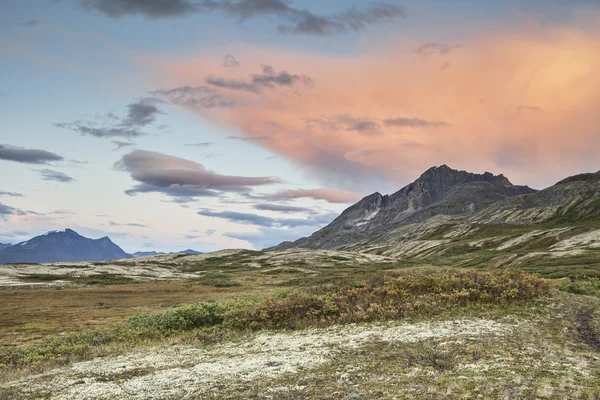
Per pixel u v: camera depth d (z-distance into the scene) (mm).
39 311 64250
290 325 28531
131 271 153125
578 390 11750
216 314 33625
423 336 21312
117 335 33094
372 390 13188
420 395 12242
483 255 186625
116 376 19062
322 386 14289
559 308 27359
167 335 31234
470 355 16906
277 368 17641
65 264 160500
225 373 17672
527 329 21609
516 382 12734
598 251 125812
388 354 18250
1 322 53812
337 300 32312
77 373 20484
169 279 137625
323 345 21578
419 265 181500
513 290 30047
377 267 178125
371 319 27391
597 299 33062
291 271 162625
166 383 16844
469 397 11719
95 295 88875
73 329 46688
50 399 16078
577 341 19188
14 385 19031
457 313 26812
